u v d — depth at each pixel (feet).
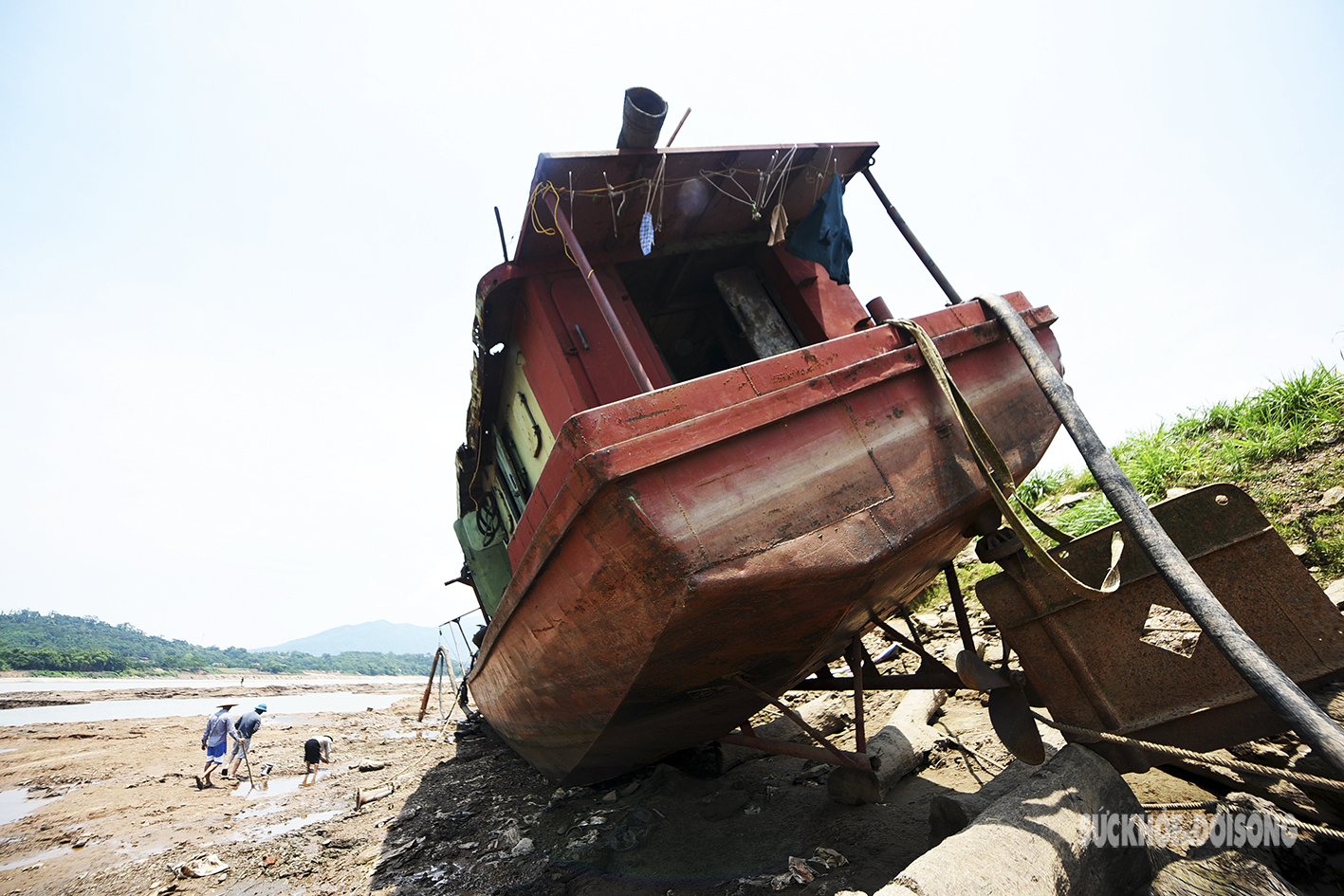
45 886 18.40
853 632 13.44
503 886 13.42
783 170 14.75
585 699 11.74
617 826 14.96
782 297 17.01
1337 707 7.96
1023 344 11.18
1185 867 8.11
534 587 11.10
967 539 13.09
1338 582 13.64
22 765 42.60
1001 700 10.96
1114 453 27.40
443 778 25.38
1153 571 9.64
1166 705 9.41
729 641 9.91
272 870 16.98
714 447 8.78
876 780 13.10
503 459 21.26
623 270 16.30
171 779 33.50
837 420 9.84
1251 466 20.27
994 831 7.97
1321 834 7.23
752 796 15.38
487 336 15.99
